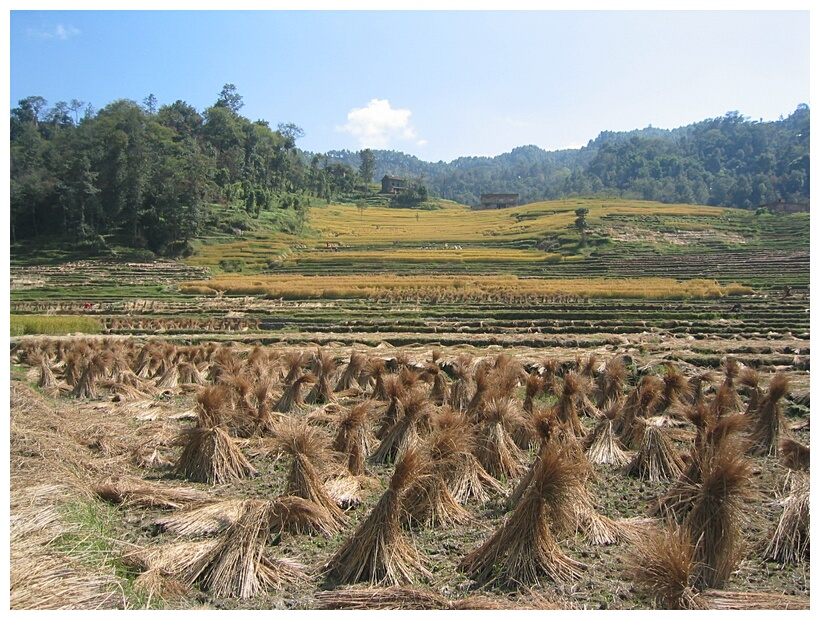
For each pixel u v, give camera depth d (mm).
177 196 85625
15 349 26031
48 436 10664
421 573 6953
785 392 12062
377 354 24969
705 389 16203
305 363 18000
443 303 51719
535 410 11438
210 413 10773
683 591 6211
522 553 6816
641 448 10508
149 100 140625
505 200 162375
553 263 79562
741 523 8023
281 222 106688
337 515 8445
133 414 14438
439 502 8391
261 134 143875
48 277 67688
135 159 87062
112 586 6289
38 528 7105
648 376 15039
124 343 27516
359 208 147625
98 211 85312
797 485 8695
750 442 11734
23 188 84125
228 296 59500
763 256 78375
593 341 30188
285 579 6797
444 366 19984
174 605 6195
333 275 72938
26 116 136500
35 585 5996
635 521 8227
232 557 6781
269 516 7781
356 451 10375
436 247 97938
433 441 9383
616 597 6414
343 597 6297
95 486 9156
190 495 9094
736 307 43812
